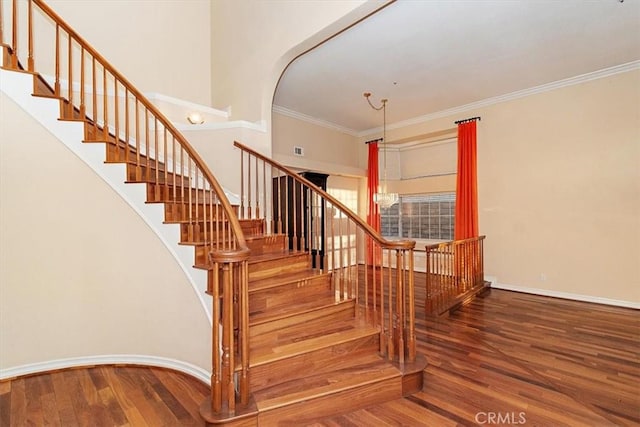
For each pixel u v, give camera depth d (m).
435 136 6.96
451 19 3.51
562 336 3.46
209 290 2.45
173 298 2.76
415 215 7.62
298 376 2.29
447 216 7.10
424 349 3.13
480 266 5.58
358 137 8.05
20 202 2.69
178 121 4.40
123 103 4.07
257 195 3.92
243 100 4.69
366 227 2.79
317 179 5.87
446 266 4.49
